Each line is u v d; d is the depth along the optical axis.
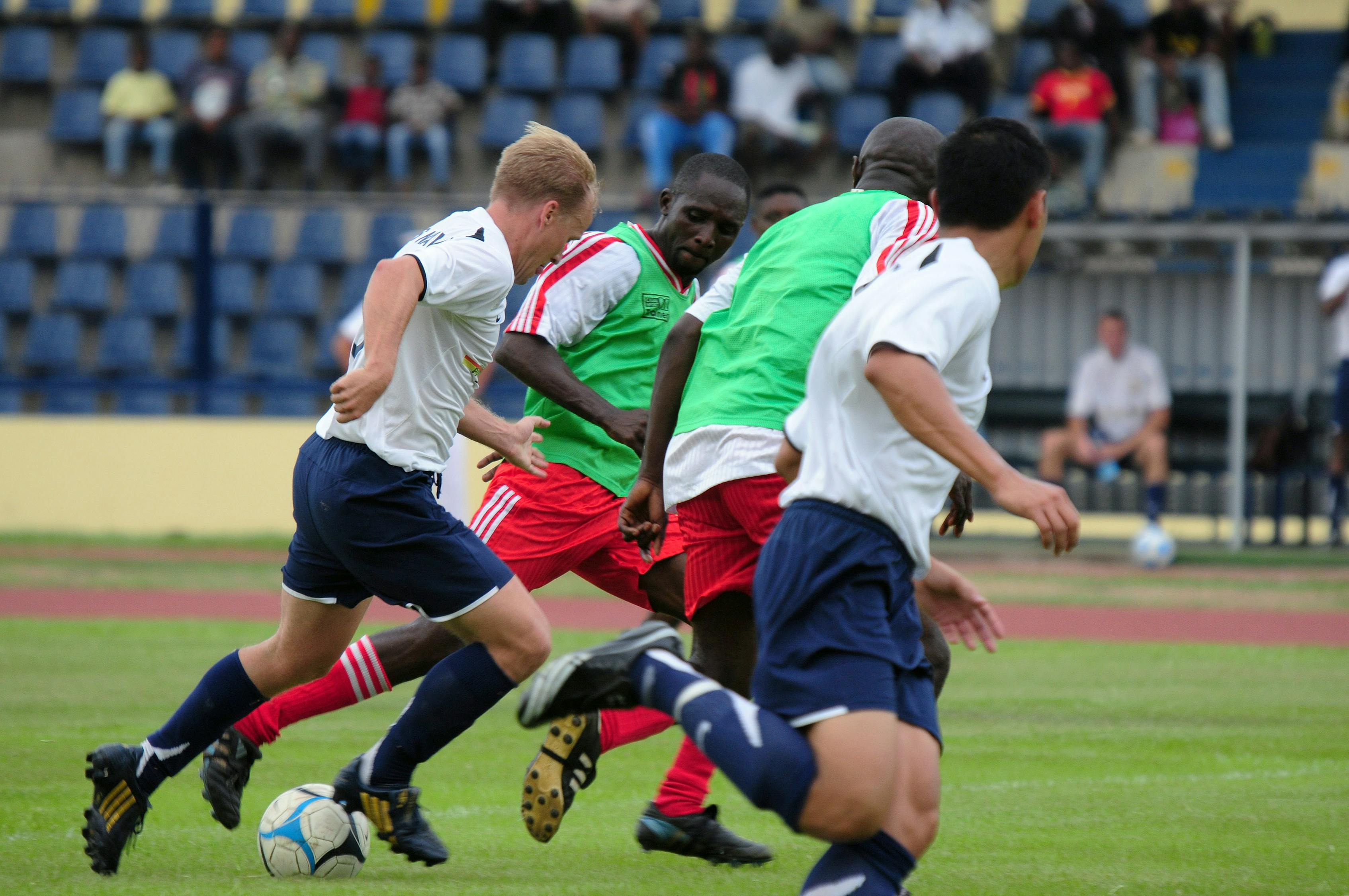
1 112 73.62
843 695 11.21
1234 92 72.25
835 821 11.16
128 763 14.16
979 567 50.09
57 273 63.44
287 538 54.19
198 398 57.28
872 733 11.13
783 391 14.94
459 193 70.12
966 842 16.12
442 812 17.94
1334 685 29.03
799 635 11.43
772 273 15.45
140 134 68.19
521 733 23.78
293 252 62.69
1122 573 48.41
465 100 71.94
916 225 14.95
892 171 16.17
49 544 52.25
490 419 15.96
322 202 57.47
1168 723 24.66
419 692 14.12
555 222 14.84
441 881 14.32
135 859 15.13
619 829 17.14
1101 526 58.09
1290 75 73.19
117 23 75.44
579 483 18.11
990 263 11.98
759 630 11.88
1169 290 52.72
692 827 15.36
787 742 11.12
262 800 18.22
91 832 14.12
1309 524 52.53
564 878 14.58
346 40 74.81
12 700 25.52
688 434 15.26
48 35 73.75
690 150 63.16
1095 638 35.81
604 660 11.55
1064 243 53.12
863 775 11.05
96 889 13.57
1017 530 56.16
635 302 18.39
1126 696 27.52
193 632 34.78
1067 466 51.38
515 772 20.48
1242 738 23.28
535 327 17.59
